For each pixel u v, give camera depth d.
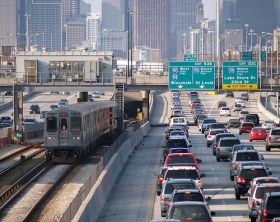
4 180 106.12
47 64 187.25
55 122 125.06
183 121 194.62
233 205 80.88
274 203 62.38
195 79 169.00
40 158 133.75
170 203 63.22
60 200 87.75
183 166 83.50
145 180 103.81
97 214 76.62
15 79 172.88
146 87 173.62
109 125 160.25
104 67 187.38
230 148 123.69
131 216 76.31
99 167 91.06
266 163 120.62
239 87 167.88
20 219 76.50
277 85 168.00
